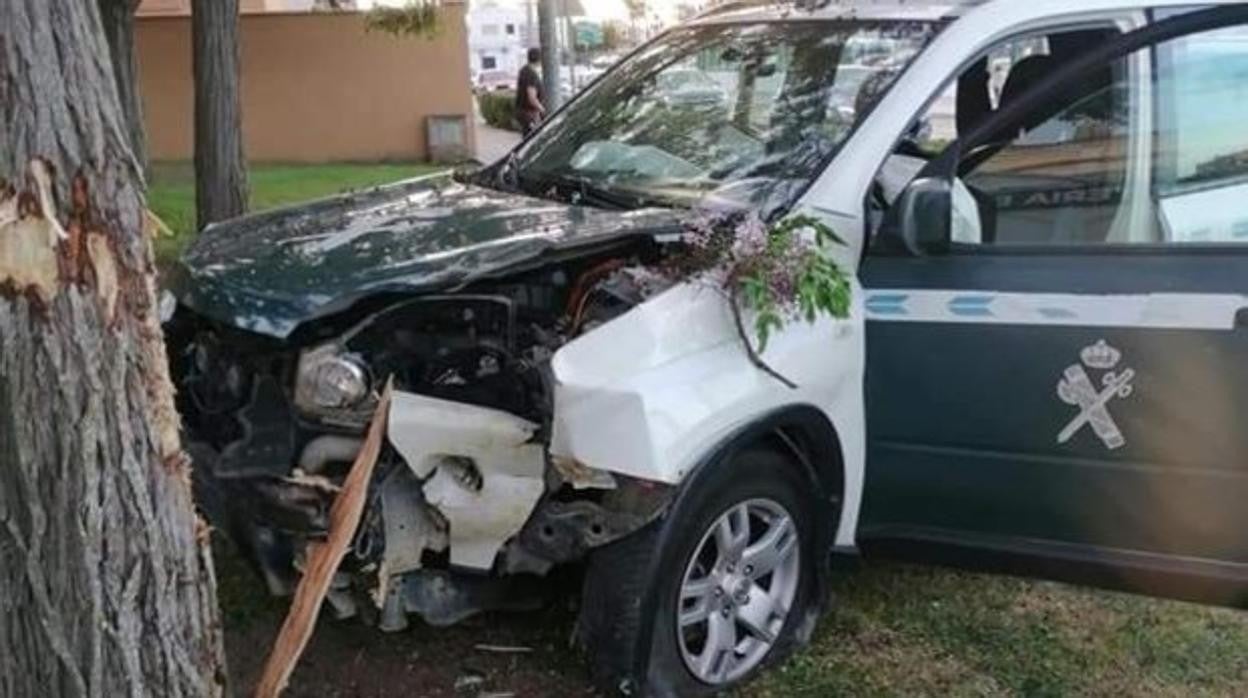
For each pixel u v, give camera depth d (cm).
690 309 309
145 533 206
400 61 1895
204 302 319
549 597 338
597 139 418
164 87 1845
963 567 349
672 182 382
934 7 381
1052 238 334
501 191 407
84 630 203
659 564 306
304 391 306
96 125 191
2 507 198
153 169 1698
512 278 326
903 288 335
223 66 923
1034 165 338
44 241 187
